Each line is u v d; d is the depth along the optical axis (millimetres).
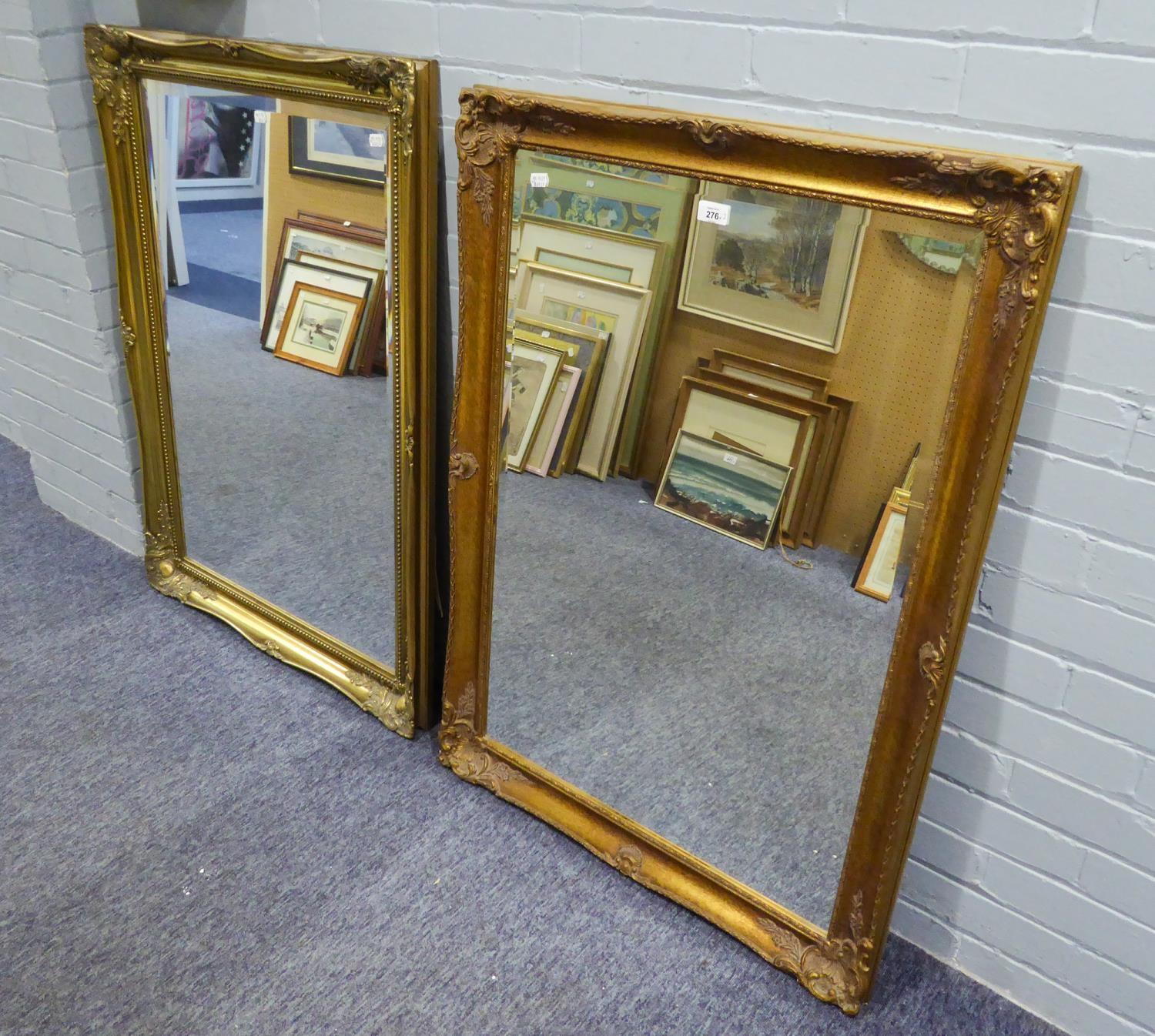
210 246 2027
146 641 2297
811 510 1461
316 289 1901
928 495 1318
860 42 1240
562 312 1594
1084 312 1188
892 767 1446
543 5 1489
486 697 1916
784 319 1394
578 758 1829
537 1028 1510
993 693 1429
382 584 2053
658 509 1621
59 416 2551
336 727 2078
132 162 2039
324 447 2021
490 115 1520
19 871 1710
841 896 1544
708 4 1338
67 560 2561
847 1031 1528
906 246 1251
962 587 1311
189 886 1703
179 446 2299
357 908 1682
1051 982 1533
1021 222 1142
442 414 1908
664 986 1583
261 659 2266
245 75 1798
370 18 1691
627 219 1481
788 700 1559
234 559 2326
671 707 1696
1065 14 1096
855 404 1368
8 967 1550
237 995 1530
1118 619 1288
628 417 1604
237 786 1912
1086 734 1367
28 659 2207
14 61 2035
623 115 1388
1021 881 1505
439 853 1797
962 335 1231
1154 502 1213
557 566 1753
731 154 1335
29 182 2189
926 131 1233
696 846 1705
